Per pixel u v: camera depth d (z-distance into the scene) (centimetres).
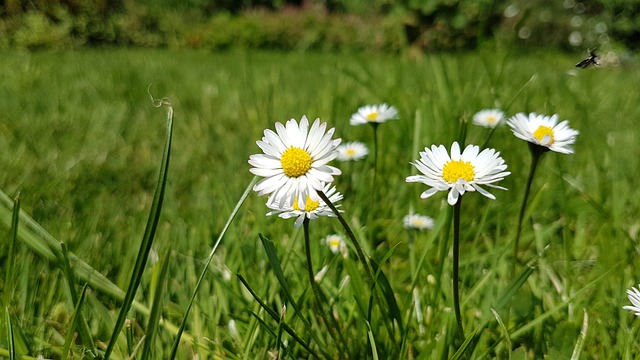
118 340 26
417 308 28
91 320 28
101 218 40
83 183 47
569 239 35
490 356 26
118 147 57
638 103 76
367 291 29
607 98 80
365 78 87
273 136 21
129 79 90
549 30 205
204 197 42
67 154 54
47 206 41
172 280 31
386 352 25
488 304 25
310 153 21
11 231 22
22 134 59
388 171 47
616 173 41
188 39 221
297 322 27
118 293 27
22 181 45
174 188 46
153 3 264
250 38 225
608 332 27
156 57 149
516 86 77
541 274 31
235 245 34
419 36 203
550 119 27
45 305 29
